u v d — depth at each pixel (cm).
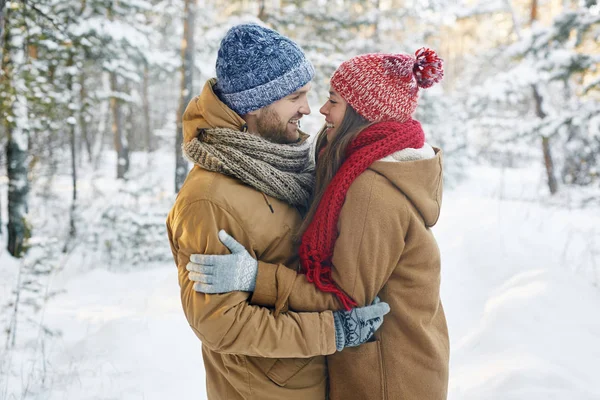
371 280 132
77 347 346
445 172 1467
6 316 393
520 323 308
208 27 1038
